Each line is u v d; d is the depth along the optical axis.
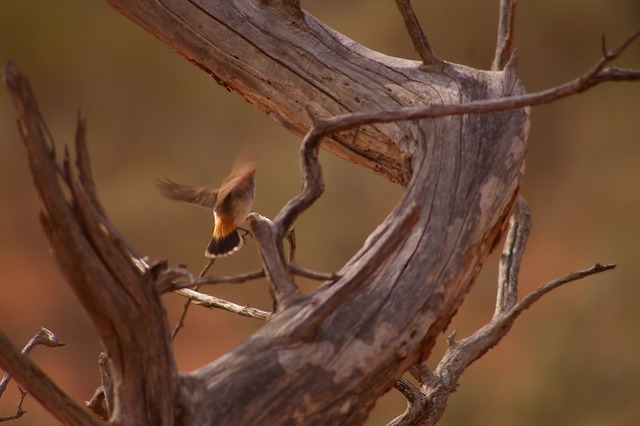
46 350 25.12
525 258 29.00
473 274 5.96
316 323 5.22
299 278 26.97
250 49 7.49
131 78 32.94
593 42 33.41
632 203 29.62
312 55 7.36
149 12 7.68
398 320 5.50
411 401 6.71
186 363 24.69
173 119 32.41
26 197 29.83
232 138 31.73
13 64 4.43
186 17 7.61
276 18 7.55
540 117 32.59
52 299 26.69
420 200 6.07
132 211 28.25
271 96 7.46
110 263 4.71
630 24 33.53
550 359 23.47
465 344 7.03
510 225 7.71
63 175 4.61
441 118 6.52
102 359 6.12
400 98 6.94
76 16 33.50
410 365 5.61
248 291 26.41
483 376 23.78
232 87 7.75
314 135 5.52
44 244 29.00
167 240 27.91
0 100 31.02
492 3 32.22
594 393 22.80
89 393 24.11
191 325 25.58
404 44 32.03
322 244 27.39
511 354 24.44
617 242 27.44
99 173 31.25
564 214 30.48
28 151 4.50
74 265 4.69
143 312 4.84
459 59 32.28
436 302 5.66
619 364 22.95
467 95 6.74
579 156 32.00
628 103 32.59
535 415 22.64
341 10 33.31
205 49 7.61
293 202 5.54
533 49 33.50
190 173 31.36
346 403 5.30
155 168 31.28
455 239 5.88
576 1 33.25
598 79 5.45
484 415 23.00
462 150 6.28
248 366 5.20
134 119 32.44
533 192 31.56
